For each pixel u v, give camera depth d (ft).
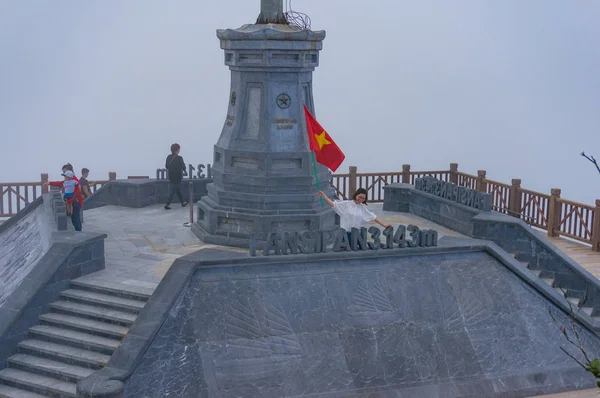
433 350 56.95
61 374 52.47
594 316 64.28
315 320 55.47
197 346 52.11
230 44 67.15
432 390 55.11
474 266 61.93
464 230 74.59
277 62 66.49
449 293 59.82
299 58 67.05
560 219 82.64
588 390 57.93
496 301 60.49
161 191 89.25
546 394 57.11
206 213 71.26
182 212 84.53
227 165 69.31
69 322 56.08
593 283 64.80
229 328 53.42
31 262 63.82
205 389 50.62
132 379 49.19
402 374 55.26
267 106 67.21
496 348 58.29
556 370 58.29
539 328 60.08
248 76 67.87
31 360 54.29
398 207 86.12
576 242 81.51
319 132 63.93
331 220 69.77
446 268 61.11
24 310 55.98
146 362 50.21
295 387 52.47
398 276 59.36
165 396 49.65
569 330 60.54
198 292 54.29
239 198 68.49
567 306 61.26
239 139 68.74
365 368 54.70
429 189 82.12
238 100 68.85
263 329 54.03
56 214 64.59
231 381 51.44
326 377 53.47
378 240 59.82
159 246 69.97
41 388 51.93
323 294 56.70
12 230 81.15
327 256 58.13
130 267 63.52
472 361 57.26
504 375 57.16
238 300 54.70
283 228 67.77
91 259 61.77
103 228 76.48
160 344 51.26
